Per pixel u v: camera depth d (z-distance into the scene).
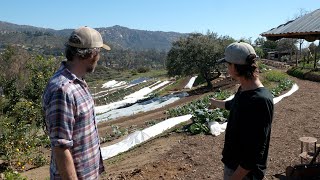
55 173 3.07
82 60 3.10
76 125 3.02
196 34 37.88
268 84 27.53
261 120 3.28
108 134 19.48
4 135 13.97
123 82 70.81
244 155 3.35
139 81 67.06
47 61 18.55
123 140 15.20
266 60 57.25
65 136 2.92
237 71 3.44
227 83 35.25
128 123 22.88
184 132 13.10
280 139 10.02
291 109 14.72
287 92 21.95
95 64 3.22
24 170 13.34
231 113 3.60
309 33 4.73
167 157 9.82
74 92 2.99
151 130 15.51
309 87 23.31
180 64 36.56
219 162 8.63
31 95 17.75
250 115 3.30
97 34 3.15
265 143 3.32
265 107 3.28
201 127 12.47
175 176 8.09
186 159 9.28
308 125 11.45
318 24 4.86
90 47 3.05
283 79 28.08
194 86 44.88
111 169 10.27
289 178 6.06
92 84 73.06
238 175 3.40
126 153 12.90
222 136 11.44
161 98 33.88
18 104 17.36
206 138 11.40
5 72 22.23
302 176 5.88
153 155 10.55
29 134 16.23
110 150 14.19
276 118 13.13
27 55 27.83
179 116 18.16
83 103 3.06
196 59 35.97
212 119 13.30
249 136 3.31
